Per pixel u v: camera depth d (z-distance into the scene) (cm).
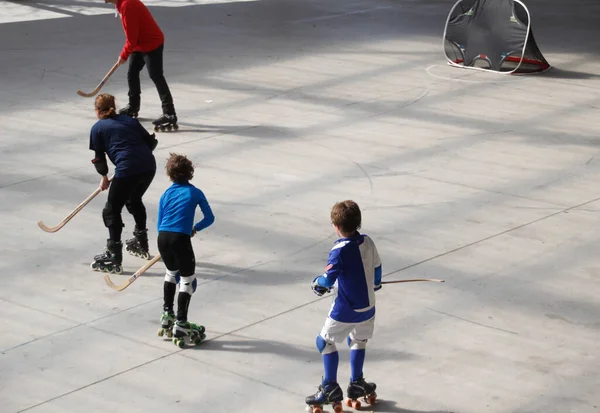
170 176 1395
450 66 3491
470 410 1194
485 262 1700
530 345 1379
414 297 1547
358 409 1203
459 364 1319
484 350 1362
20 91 3003
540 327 1440
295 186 2133
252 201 2030
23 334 1408
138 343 1383
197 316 1474
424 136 2562
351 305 1155
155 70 2525
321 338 1180
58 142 2458
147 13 2505
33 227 1856
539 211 1981
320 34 4147
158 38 2519
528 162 2338
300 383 1268
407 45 3903
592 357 1343
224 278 1625
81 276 1631
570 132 2620
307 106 2877
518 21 3300
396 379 1277
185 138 2509
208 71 3341
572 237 1828
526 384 1261
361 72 3366
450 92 3083
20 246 1759
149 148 1684
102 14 4684
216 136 2533
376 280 1202
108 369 1302
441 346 1374
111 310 1499
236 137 2525
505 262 1702
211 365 1317
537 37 4181
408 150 2428
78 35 4047
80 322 1452
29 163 2273
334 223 1167
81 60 3509
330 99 2969
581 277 1636
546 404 1208
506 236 1833
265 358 1340
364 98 2986
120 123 1648
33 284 1594
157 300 1542
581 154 2414
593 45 3991
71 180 2152
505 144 2494
